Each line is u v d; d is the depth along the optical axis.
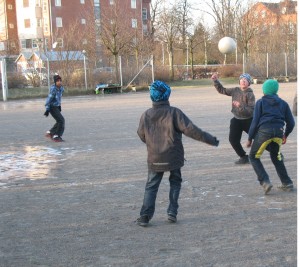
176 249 4.92
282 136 6.88
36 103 27.81
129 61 41.62
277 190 7.14
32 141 13.11
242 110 8.74
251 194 6.95
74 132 14.48
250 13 50.84
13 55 54.38
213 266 4.45
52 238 5.36
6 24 71.75
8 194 7.43
